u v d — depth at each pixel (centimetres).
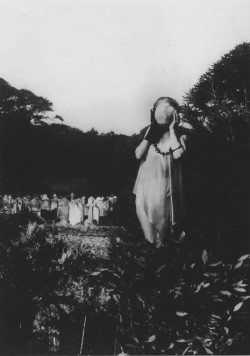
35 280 662
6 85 2056
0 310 644
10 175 2156
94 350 623
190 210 790
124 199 956
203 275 532
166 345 541
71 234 1127
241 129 855
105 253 823
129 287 541
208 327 531
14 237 700
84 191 2036
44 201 1989
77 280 680
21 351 620
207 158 836
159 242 566
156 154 768
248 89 920
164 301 530
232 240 759
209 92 909
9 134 2119
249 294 554
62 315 654
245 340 541
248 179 814
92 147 1905
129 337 553
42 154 2136
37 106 2100
